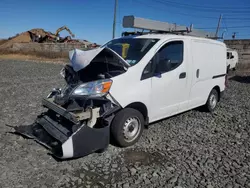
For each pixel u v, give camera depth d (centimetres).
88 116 389
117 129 417
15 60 2612
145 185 329
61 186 320
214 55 646
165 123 580
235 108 745
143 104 449
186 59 537
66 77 479
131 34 582
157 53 471
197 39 578
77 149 368
